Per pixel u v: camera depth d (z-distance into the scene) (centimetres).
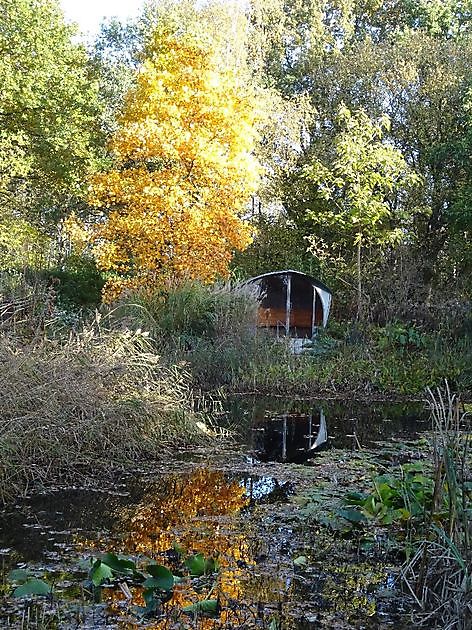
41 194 2159
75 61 1973
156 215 1430
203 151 1420
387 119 1571
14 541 377
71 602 294
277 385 1073
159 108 1425
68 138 1856
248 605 298
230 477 541
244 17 2136
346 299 1683
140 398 632
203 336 1129
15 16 1720
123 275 1795
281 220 2077
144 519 424
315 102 2138
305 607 297
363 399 1056
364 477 532
